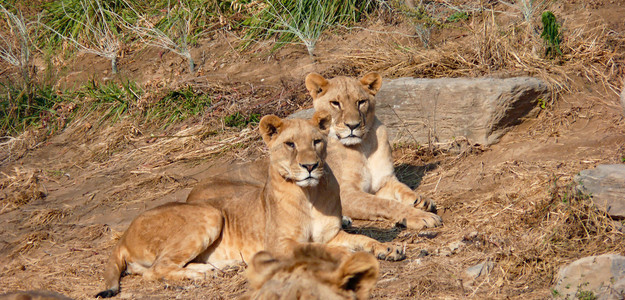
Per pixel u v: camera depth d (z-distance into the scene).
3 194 14.16
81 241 11.57
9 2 22.08
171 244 9.31
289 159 8.66
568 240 8.51
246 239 9.47
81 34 19.97
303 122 8.77
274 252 8.79
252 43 17.88
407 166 12.55
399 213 10.43
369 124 11.39
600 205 8.80
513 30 14.58
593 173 9.08
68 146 16.00
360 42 16.75
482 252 8.63
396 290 7.78
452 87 12.67
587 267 7.17
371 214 10.73
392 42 16.28
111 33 19.59
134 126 15.75
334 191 9.16
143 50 18.94
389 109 13.19
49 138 16.52
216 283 8.80
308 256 3.60
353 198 10.95
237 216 9.62
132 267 9.60
